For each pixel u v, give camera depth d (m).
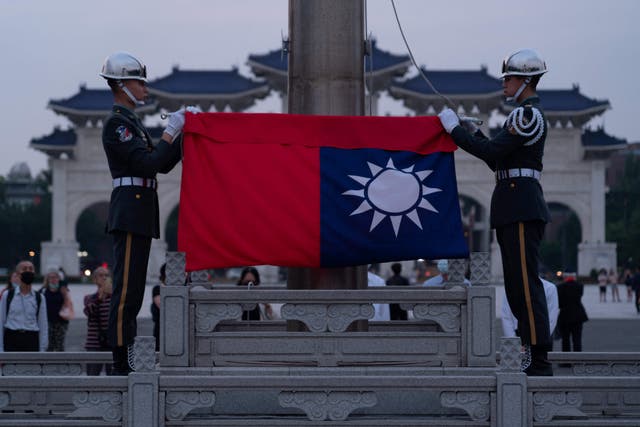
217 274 114.19
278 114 9.97
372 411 9.55
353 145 9.93
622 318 46.88
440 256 9.80
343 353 9.47
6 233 134.25
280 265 9.74
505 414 8.61
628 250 115.50
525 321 9.92
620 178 146.62
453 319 9.55
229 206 9.75
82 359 11.55
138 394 8.59
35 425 8.70
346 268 10.36
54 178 90.62
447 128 9.95
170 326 9.41
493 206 10.12
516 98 10.14
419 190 9.86
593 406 9.73
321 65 10.56
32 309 17.84
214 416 9.46
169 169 10.48
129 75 10.13
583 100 90.62
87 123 91.19
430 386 8.63
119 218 9.95
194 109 9.96
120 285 9.99
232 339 9.46
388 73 89.00
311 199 9.78
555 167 91.06
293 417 9.30
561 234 130.25
